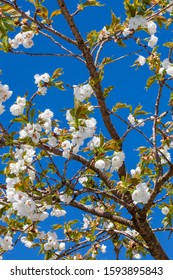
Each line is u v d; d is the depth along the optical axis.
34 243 4.93
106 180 4.91
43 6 4.43
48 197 4.10
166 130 4.93
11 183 3.97
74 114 3.87
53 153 4.43
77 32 4.54
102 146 4.08
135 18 4.21
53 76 4.40
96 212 5.04
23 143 4.19
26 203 3.92
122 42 4.51
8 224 4.65
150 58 4.44
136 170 4.57
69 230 5.25
